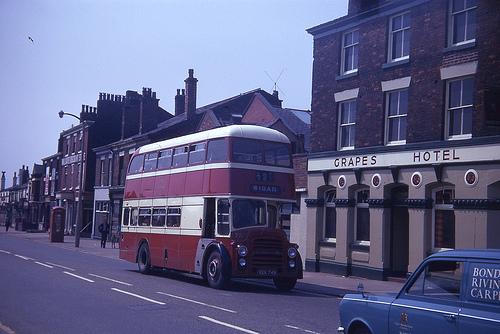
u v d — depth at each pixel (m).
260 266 17.42
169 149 21.70
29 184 81.31
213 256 17.83
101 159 53.66
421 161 19.98
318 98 25.14
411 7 21.08
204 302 14.38
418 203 19.97
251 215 17.86
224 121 37.88
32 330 10.18
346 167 23.11
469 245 18.19
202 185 18.89
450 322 6.14
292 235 26.52
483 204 17.86
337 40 24.38
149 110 47.75
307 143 32.75
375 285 19.81
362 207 22.83
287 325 11.39
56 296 14.41
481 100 18.31
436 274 6.65
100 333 10.05
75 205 58.84
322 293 17.80
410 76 20.84
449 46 19.66
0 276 18.42
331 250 23.77
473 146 18.33
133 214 23.88
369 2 23.00
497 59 17.98
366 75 22.75
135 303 13.65
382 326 7.16
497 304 5.77
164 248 20.81
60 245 40.72
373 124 22.20
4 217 103.06
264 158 18.50
